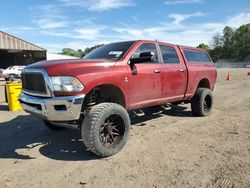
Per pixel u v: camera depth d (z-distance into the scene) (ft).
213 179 12.07
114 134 15.48
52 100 13.92
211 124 21.91
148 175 12.59
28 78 15.61
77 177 12.58
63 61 15.43
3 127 22.09
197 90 24.54
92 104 15.83
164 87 19.76
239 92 43.57
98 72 14.96
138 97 17.62
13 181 12.32
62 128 20.86
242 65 282.15
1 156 15.49
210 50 361.10
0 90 56.75
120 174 12.76
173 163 13.91
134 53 17.65
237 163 13.80
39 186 11.80
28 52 153.58
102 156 14.82
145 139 17.97
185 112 26.91
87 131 14.24
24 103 16.01
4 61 165.78
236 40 336.08
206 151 15.57
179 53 22.26
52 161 14.62
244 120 23.09
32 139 18.66
